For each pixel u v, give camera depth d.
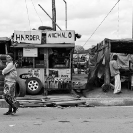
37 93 11.76
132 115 7.86
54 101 9.88
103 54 11.94
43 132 5.54
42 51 12.11
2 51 12.94
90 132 5.54
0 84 10.82
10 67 7.45
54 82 11.82
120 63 16.80
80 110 8.76
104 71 12.17
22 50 12.27
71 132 5.54
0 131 5.64
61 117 7.45
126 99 10.43
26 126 6.09
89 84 13.03
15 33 11.98
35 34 12.02
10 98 7.54
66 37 12.05
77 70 26.98
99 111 8.58
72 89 12.67
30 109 8.92
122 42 11.81
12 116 7.57
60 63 12.34
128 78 12.41
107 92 11.65
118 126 6.10
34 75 12.01
